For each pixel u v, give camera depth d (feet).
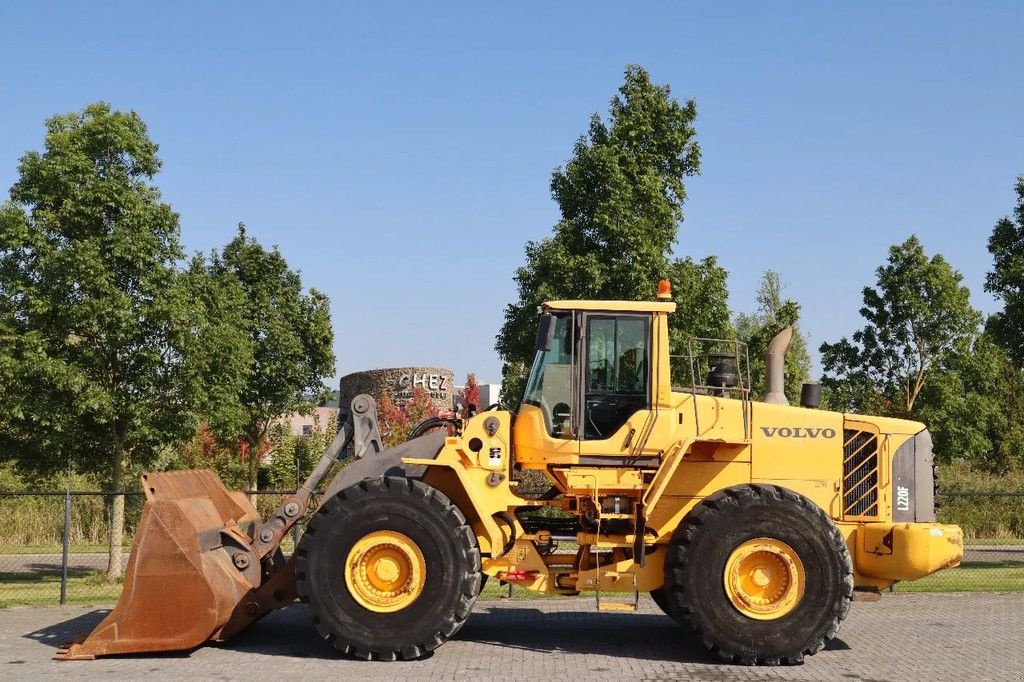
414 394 77.87
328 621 26.68
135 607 27.09
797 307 50.19
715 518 26.81
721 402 28.81
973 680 24.66
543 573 28.43
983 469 91.04
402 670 25.54
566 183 50.14
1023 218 53.47
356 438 29.94
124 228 44.37
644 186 48.80
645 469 28.02
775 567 26.89
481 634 31.12
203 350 46.80
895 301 77.61
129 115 46.60
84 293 44.01
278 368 62.28
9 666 26.13
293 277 64.39
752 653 26.27
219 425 48.62
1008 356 53.93
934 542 27.89
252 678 24.58
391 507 27.02
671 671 25.63
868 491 28.96
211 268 62.44
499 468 28.30
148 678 24.58
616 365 28.30
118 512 47.21
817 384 31.24
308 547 26.99
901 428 29.30
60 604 37.99
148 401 45.85
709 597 26.55
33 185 44.68
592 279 48.06
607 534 28.53
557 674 25.17
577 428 27.89
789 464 28.81
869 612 35.68
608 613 35.42
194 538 27.30
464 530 27.07
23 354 42.83
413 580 26.86
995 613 35.45
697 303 50.21
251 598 28.19
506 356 52.39
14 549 61.11
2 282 44.42
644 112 51.13
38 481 57.47
